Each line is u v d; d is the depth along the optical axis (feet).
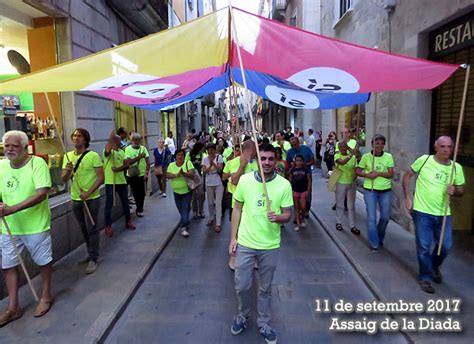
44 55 22.76
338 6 42.60
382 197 20.12
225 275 17.81
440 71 13.05
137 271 17.99
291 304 14.79
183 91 20.18
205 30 13.32
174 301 15.25
